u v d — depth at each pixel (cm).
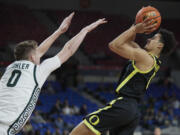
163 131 1650
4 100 303
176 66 2339
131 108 351
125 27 2442
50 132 1323
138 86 357
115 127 360
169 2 2588
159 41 376
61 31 355
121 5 2488
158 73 2236
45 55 1820
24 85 305
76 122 1562
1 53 1895
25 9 2355
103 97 1953
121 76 372
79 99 1894
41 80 311
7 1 2352
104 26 2427
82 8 2423
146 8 357
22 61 317
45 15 2341
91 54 2259
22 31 2175
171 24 2636
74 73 1973
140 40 1986
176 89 2214
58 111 1579
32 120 1444
